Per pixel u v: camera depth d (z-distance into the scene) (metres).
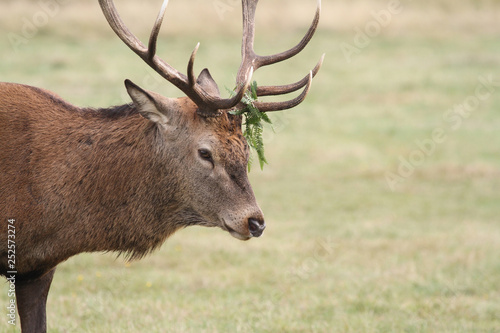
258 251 25.09
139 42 13.92
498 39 66.31
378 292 21.09
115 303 19.36
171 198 14.16
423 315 19.33
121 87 47.59
